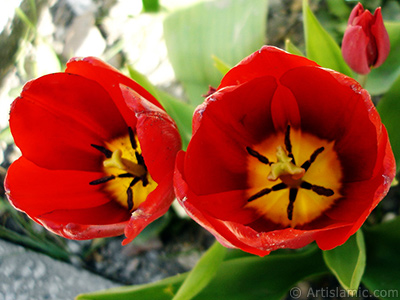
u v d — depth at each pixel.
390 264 0.29
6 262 0.38
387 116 0.29
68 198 0.27
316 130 0.27
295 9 0.43
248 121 0.26
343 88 0.24
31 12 0.48
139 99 0.24
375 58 0.28
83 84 0.26
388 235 0.30
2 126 0.44
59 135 0.27
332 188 0.27
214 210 0.25
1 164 0.43
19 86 0.45
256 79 0.24
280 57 0.23
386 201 0.35
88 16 0.47
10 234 0.40
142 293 0.28
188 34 0.35
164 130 0.25
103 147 0.28
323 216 0.26
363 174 0.25
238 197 0.26
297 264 0.30
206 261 0.27
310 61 0.23
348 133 0.26
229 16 0.34
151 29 0.45
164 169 0.25
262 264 0.29
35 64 0.45
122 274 0.38
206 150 0.25
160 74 0.43
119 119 0.28
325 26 0.41
